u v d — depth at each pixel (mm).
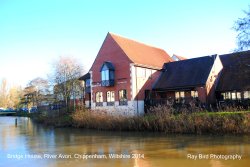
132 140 21734
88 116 32500
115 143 20594
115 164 13938
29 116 65188
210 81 32531
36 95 67750
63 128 34406
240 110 25750
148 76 36531
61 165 14109
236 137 20750
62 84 50562
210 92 32281
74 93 50562
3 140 24141
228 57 36969
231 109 25609
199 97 31766
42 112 53875
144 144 19625
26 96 78562
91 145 20078
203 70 33656
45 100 63656
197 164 13336
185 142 19594
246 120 21359
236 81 32312
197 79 32688
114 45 37125
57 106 51281
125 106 34906
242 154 15055
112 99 36656
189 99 30812
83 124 33125
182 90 33875
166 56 44000
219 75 34625
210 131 22969
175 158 14758
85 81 45594
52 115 44031
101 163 14227
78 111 35781
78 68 52656
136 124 27641
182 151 16531
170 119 25156
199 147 17547
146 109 33719
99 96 38438
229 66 35312
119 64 36156
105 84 36562
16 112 78875
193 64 36062
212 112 24594
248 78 31500
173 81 35094
